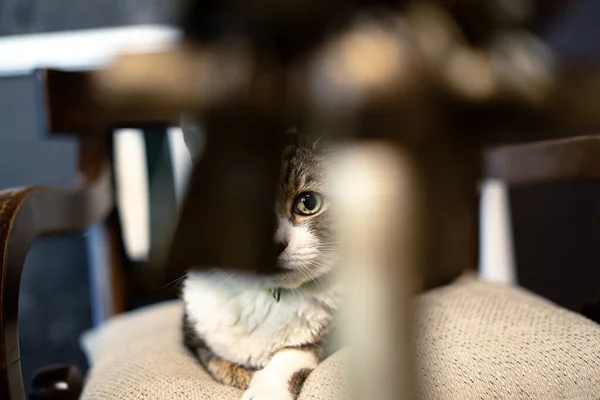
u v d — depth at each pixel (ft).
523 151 2.11
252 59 0.72
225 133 0.79
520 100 0.70
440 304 1.78
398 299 0.74
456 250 0.79
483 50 0.71
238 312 1.83
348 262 0.76
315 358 1.82
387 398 0.76
